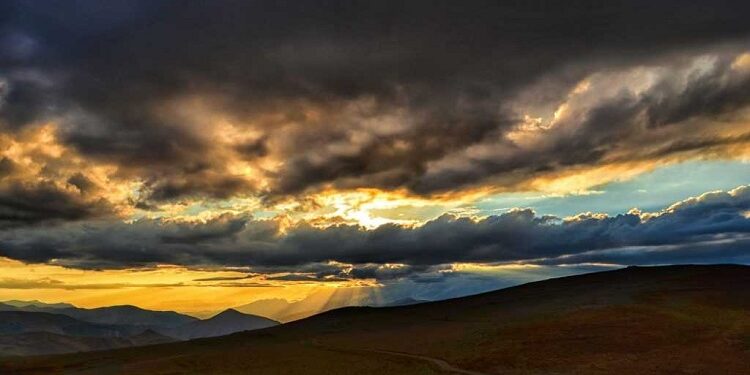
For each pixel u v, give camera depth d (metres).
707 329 93.19
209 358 117.31
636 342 89.31
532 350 92.44
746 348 80.25
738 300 120.19
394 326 168.12
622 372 73.56
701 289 139.00
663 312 110.50
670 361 76.75
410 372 86.38
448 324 151.38
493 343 102.88
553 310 136.25
